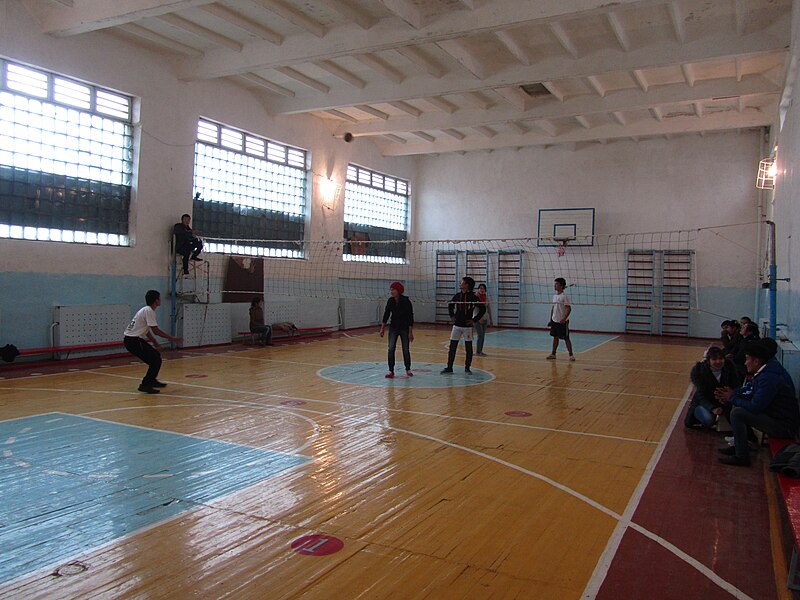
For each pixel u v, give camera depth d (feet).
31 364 28.68
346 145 51.98
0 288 27.68
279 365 31.22
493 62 35.65
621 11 28.55
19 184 28.58
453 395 24.13
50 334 29.73
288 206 46.11
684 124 46.75
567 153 56.70
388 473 14.29
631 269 54.29
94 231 32.12
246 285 41.37
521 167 58.70
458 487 13.43
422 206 63.26
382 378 27.84
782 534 11.22
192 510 11.72
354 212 54.54
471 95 43.14
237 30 31.99
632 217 54.34
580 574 9.46
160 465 14.44
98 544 10.14
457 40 32.45
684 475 14.70
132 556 9.73
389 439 17.30
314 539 10.54
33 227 29.25
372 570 9.44
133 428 17.83
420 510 12.02
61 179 30.42
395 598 8.59
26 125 28.76
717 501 12.91
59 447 15.74
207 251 38.83
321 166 48.75
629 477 14.46
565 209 56.80
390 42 29.50
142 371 28.17
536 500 12.75
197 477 13.65
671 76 37.63
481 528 11.19
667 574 9.52
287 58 32.40
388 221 59.93
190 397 22.52
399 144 57.16
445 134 53.62
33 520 11.07
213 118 38.55
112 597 8.45
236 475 13.84
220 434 17.39
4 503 11.87
